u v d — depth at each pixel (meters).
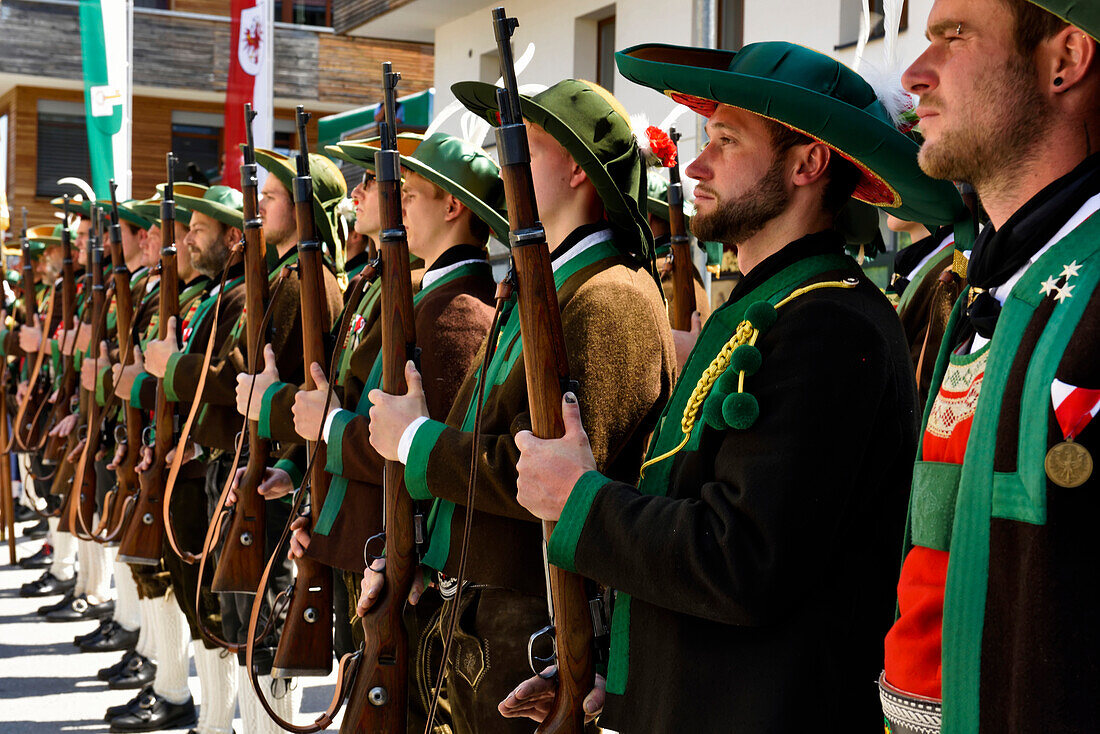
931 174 1.52
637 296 2.36
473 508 2.30
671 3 9.87
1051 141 1.41
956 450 1.49
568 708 2.02
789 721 1.69
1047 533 1.28
